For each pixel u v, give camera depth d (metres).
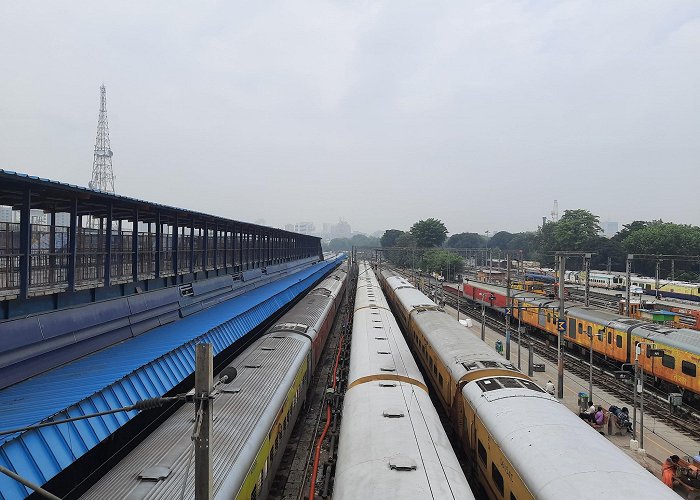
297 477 17.69
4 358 12.16
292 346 22.14
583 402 24.16
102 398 11.85
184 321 23.62
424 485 9.50
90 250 19.27
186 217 27.84
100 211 22.25
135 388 13.35
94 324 16.52
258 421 13.38
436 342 23.55
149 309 21.20
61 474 12.14
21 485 8.66
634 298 62.31
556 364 36.19
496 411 13.67
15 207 18.50
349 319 46.53
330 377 29.97
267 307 32.53
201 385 6.67
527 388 15.09
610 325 32.88
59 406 10.52
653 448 20.41
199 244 32.19
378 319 29.41
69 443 10.12
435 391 23.84
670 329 28.67
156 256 23.39
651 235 88.25
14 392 11.88
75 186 15.16
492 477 13.23
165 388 14.78
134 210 20.72
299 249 80.62
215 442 11.40
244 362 18.72
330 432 21.06
